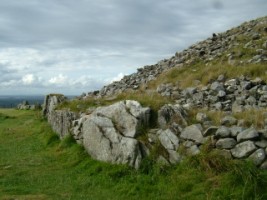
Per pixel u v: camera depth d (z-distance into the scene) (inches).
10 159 736.3
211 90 964.0
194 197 453.7
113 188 529.7
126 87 1397.6
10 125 1224.2
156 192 493.4
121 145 592.7
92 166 617.0
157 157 554.3
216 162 485.7
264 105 822.5
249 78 1002.1
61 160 700.0
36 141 902.4
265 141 497.0
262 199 427.8
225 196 437.4
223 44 1409.9
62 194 518.3
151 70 1566.2
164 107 634.2
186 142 551.8
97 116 669.3
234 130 519.2
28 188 548.4
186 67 1302.9
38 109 1736.0
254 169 456.1
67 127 820.0
